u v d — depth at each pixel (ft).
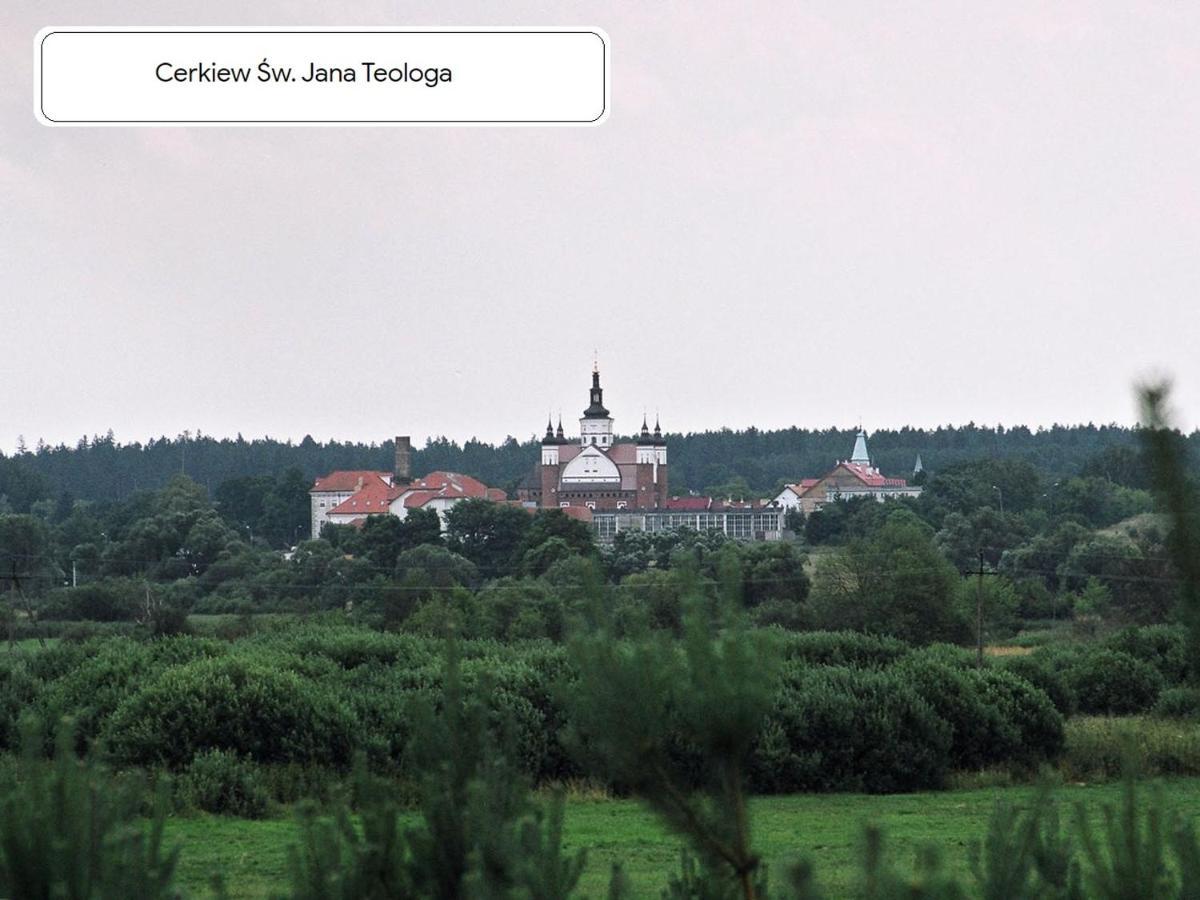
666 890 87.66
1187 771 392.27
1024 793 367.25
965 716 406.00
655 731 78.64
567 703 80.69
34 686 395.14
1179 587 63.57
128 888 79.00
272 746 343.46
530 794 93.66
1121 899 76.18
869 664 448.65
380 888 87.25
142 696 349.00
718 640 78.89
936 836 283.79
